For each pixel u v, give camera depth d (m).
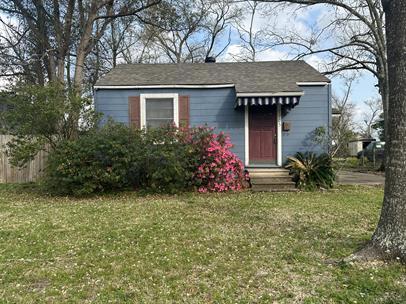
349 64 17.97
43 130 10.30
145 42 27.28
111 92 11.66
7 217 7.01
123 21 18.45
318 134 11.23
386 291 3.33
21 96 10.02
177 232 5.65
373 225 6.02
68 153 9.59
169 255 4.50
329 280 3.64
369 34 16.16
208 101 11.70
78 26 16.83
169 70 13.13
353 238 5.17
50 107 9.79
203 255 4.49
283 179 10.93
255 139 11.73
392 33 4.09
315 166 10.84
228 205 8.08
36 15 16.31
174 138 10.14
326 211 7.24
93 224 6.29
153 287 3.54
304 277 3.74
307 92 11.50
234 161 10.49
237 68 13.32
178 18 16.50
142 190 10.09
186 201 8.77
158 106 11.76
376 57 16.67
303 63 13.89
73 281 3.71
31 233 5.67
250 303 3.17
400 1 4.01
